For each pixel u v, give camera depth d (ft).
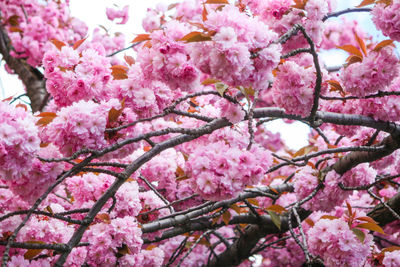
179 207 12.74
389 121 10.05
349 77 9.04
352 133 11.51
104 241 8.93
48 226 8.64
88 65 8.45
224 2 8.07
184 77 7.43
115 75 9.36
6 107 6.91
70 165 9.09
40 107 17.56
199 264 16.29
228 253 14.21
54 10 21.59
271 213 10.37
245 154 6.77
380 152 10.28
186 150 11.83
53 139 7.20
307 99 8.64
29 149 6.56
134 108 8.66
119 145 7.43
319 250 9.64
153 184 13.16
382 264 10.09
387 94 9.28
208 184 6.64
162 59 7.41
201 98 12.60
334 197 10.69
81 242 9.02
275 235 15.30
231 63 6.57
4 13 22.25
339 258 9.43
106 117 7.52
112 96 8.71
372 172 10.68
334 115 9.92
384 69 8.84
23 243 6.91
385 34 9.11
